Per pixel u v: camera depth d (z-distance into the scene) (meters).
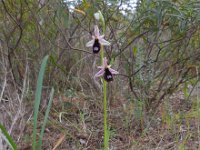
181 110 0.50
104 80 0.25
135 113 0.44
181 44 0.46
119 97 0.50
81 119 0.44
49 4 0.45
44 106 0.44
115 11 0.43
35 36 0.47
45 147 0.38
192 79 0.49
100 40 0.24
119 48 0.45
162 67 0.51
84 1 0.41
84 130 0.42
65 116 0.47
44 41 0.47
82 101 0.50
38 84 0.23
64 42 0.48
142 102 0.46
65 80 0.51
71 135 0.40
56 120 0.44
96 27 0.24
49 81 0.48
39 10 0.43
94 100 0.49
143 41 0.50
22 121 0.36
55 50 0.49
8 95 0.38
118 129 0.43
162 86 0.48
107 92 0.49
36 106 0.22
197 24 0.42
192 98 0.53
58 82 0.51
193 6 0.41
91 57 0.52
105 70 0.24
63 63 0.52
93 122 0.45
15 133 0.37
